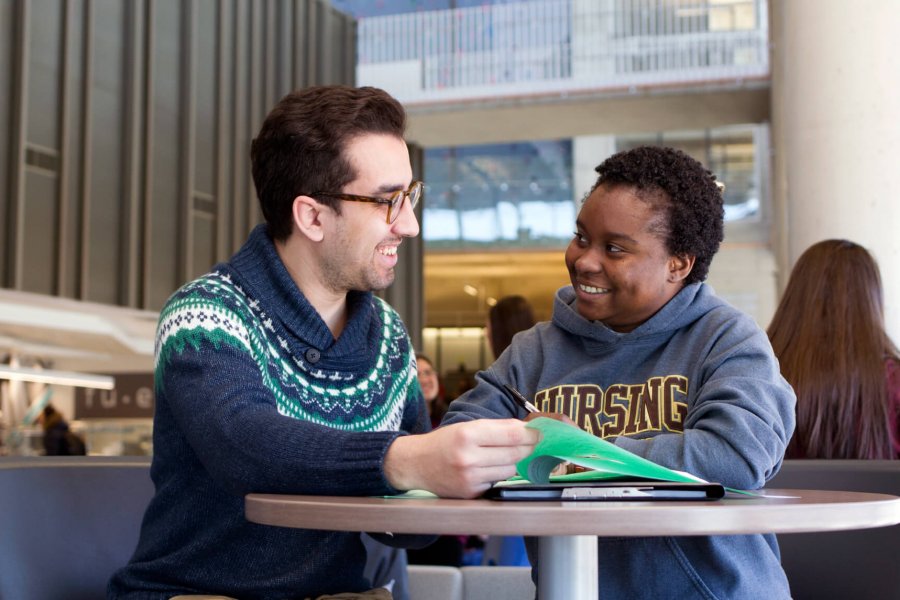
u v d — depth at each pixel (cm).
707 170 134
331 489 93
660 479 87
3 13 738
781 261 953
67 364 1201
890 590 155
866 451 193
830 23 360
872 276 201
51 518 148
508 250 1420
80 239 804
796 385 196
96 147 831
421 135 1321
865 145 352
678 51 1172
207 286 121
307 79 1163
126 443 1162
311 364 125
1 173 733
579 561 87
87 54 816
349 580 130
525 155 1457
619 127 1279
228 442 101
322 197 125
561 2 1232
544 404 134
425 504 75
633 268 129
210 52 993
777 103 979
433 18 1272
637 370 133
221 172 988
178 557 123
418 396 146
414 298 1310
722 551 114
